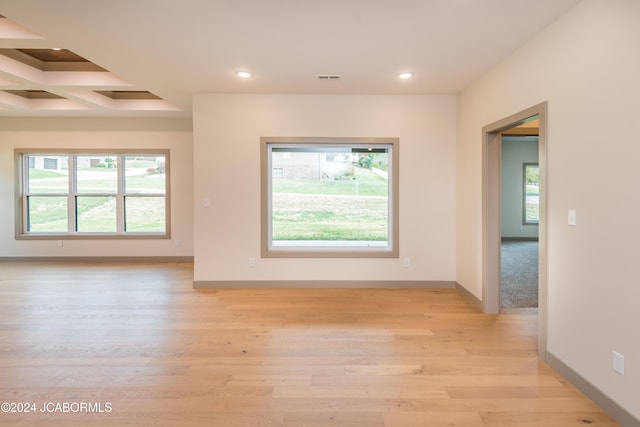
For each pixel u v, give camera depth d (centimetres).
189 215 639
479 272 389
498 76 345
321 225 489
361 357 271
